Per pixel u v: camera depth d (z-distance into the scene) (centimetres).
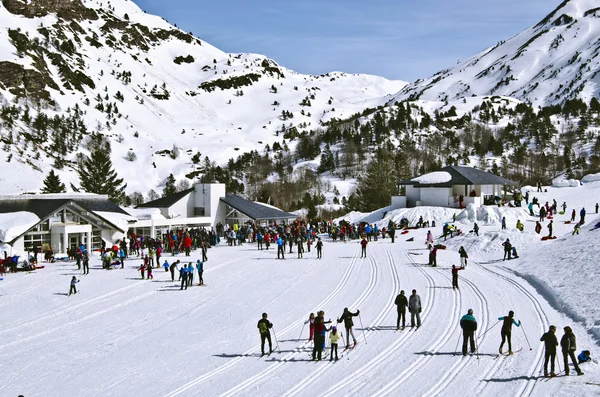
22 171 16325
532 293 3152
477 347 2264
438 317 2733
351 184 16612
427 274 3838
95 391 2009
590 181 9788
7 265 4441
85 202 6272
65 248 5416
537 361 2081
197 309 3186
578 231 4428
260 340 2539
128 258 5100
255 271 4238
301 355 2297
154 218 6725
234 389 1950
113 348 2531
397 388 1877
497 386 1853
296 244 5675
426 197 7781
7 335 2803
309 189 15900
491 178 7800
